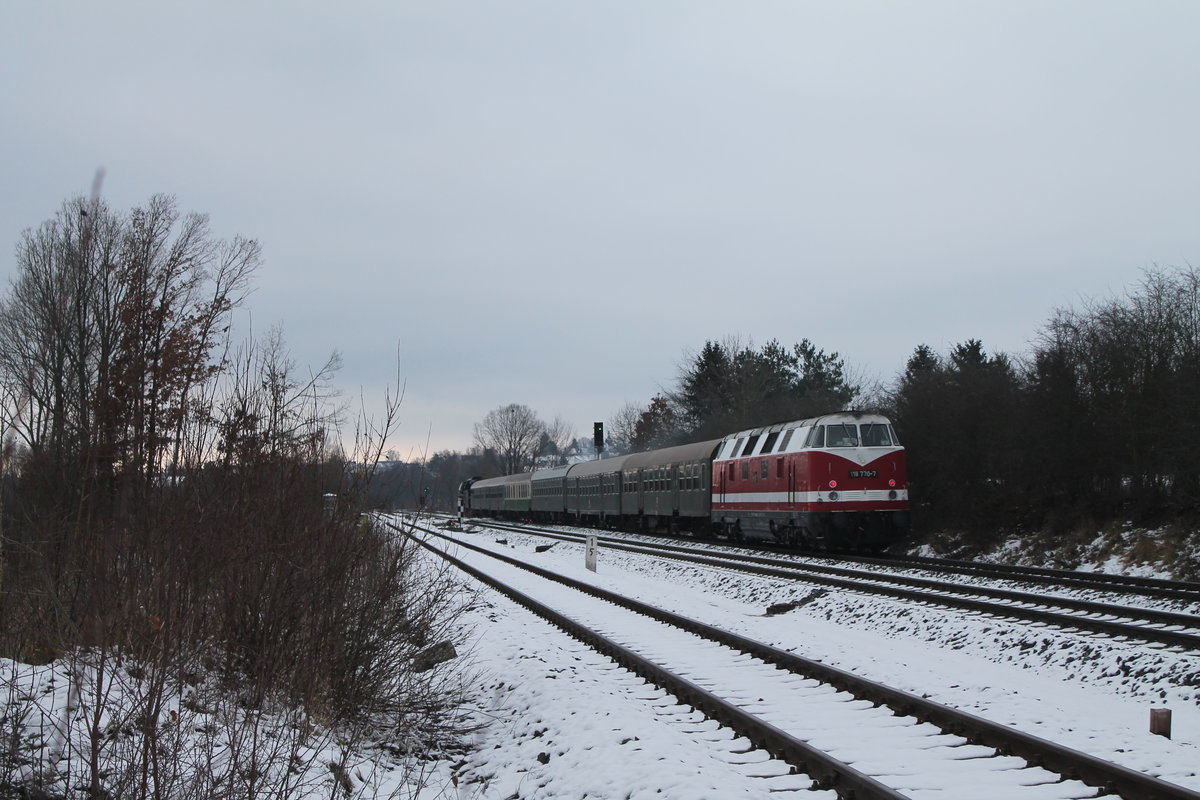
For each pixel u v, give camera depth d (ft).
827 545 85.56
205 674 23.48
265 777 19.17
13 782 17.54
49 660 23.17
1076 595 55.57
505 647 40.63
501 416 419.13
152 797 17.67
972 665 39.04
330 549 27.50
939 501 102.06
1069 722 28.17
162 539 22.08
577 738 26.12
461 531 162.81
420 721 29.40
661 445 243.81
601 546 112.88
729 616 53.47
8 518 21.21
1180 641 37.09
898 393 114.83
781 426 94.43
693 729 28.14
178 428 24.16
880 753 24.66
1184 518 75.46
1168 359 79.87
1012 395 95.40
